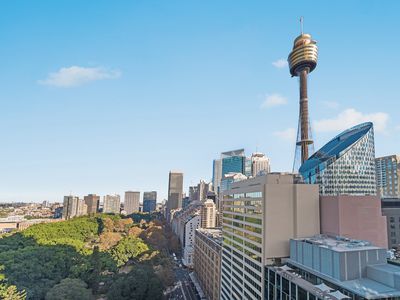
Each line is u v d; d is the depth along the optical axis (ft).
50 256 494.18
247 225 315.17
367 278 200.54
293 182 295.07
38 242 620.49
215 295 453.17
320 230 280.31
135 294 399.85
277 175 286.25
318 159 604.49
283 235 273.54
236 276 346.74
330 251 207.10
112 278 495.00
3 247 579.07
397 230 454.81
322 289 191.83
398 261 230.48
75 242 638.53
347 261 199.11
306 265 236.02
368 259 204.95
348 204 265.75
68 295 368.27
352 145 591.78
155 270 544.21
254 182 311.88
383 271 189.26
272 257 269.03
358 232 265.75
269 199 275.18
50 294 367.66
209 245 518.37
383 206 487.20
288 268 247.70
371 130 617.21
